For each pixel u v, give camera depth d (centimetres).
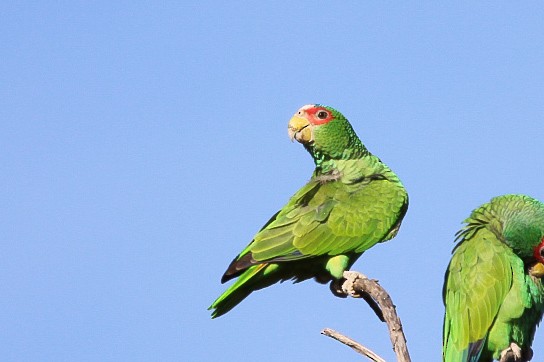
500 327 1154
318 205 1320
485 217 1223
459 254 1212
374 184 1345
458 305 1178
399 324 963
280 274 1320
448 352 1182
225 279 1271
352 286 1206
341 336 943
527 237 1152
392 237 1318
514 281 1155
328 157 1398
